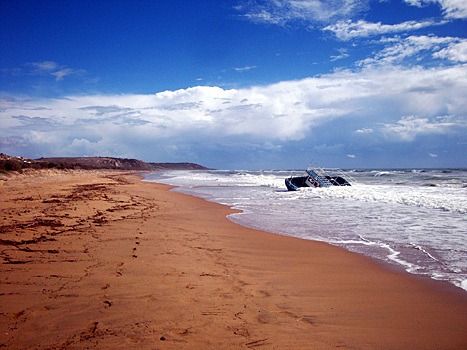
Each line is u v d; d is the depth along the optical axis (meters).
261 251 8.27
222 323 4.11
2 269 5.85
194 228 10.96
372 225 11.36
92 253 7.12
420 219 12.16
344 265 7.11
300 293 5.37
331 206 16.36
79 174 52.09
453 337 3.96
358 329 4.13
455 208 13.76
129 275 5.77
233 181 42.19
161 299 4.77
